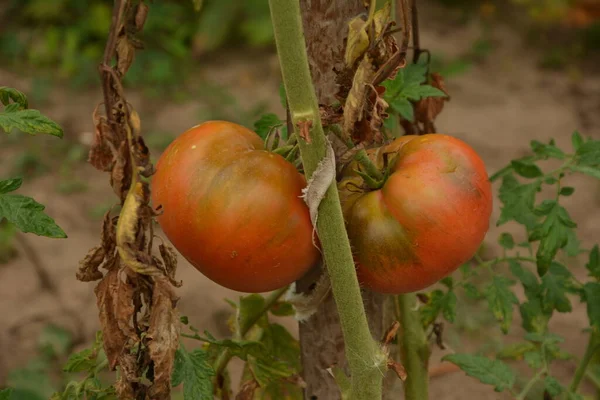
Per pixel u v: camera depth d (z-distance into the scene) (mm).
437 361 1329
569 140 2268
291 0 720
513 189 903
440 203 777
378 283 800
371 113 756
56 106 2508
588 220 1855
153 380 796
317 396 897
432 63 2682
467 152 795
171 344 767
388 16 755
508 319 949
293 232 770
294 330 1461
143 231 760
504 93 2549
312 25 829
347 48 760
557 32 2963
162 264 778
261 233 765
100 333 873
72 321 1544
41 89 2576
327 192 749
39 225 776
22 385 1330
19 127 780
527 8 3090
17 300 1604
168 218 781
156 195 788
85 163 2186
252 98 2588
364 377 792
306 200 753
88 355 872
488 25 3018
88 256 777
